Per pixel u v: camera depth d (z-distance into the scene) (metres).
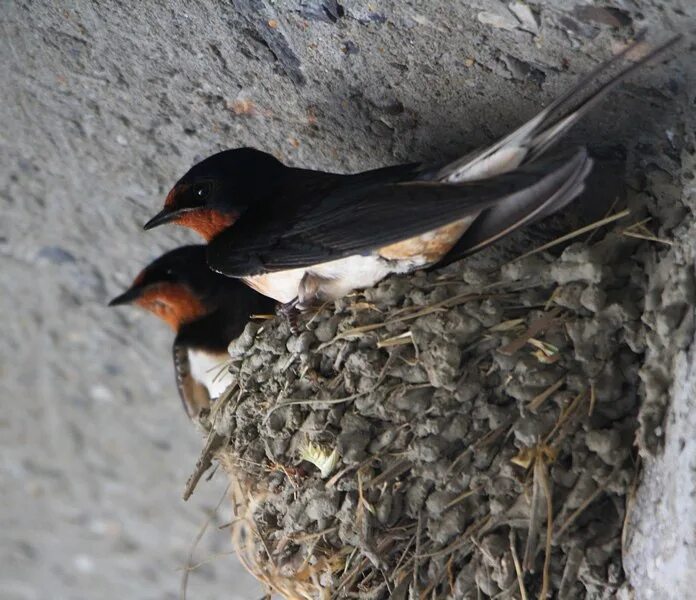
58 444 12.56
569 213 8.02
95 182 10.07
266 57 8.07
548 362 7.26
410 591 7.15
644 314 7.25
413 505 7.26
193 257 10.10
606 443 7.08
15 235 10.86
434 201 7.08
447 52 7.46
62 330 11.65
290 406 7.84
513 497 7.10
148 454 12.39
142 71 8.64
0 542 13.32
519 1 6.88
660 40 6.77
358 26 7.51
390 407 7.41
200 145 9.28
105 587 13.38
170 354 11.55
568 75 7.28
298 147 8.91
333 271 7.92
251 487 7.98
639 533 6.96
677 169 7.38
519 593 6.98
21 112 9.44
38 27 8.49
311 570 7.50
